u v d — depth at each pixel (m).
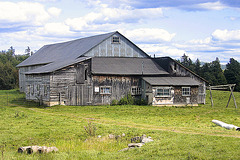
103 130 23.70
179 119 30.58
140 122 27.95
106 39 54.59
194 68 124.69
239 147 16.02
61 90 42.25
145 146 17.61
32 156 15.85
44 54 67.50
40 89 44.56
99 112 36.50
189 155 14.95
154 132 22.16
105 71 46.47
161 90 46.59
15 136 21.84
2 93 66.50
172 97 47.19
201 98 50.94
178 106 46.41
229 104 50.22
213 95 63.88
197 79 51.44
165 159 14.76
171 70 51.66
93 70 45.94
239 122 28.27
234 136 19.98
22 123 27.14
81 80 44.00
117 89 47.09
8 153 16.72
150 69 51.91
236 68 103.44
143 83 48.50
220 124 25.47
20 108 39.53
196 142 17.78
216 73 108.38
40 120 28.81
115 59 53.69
